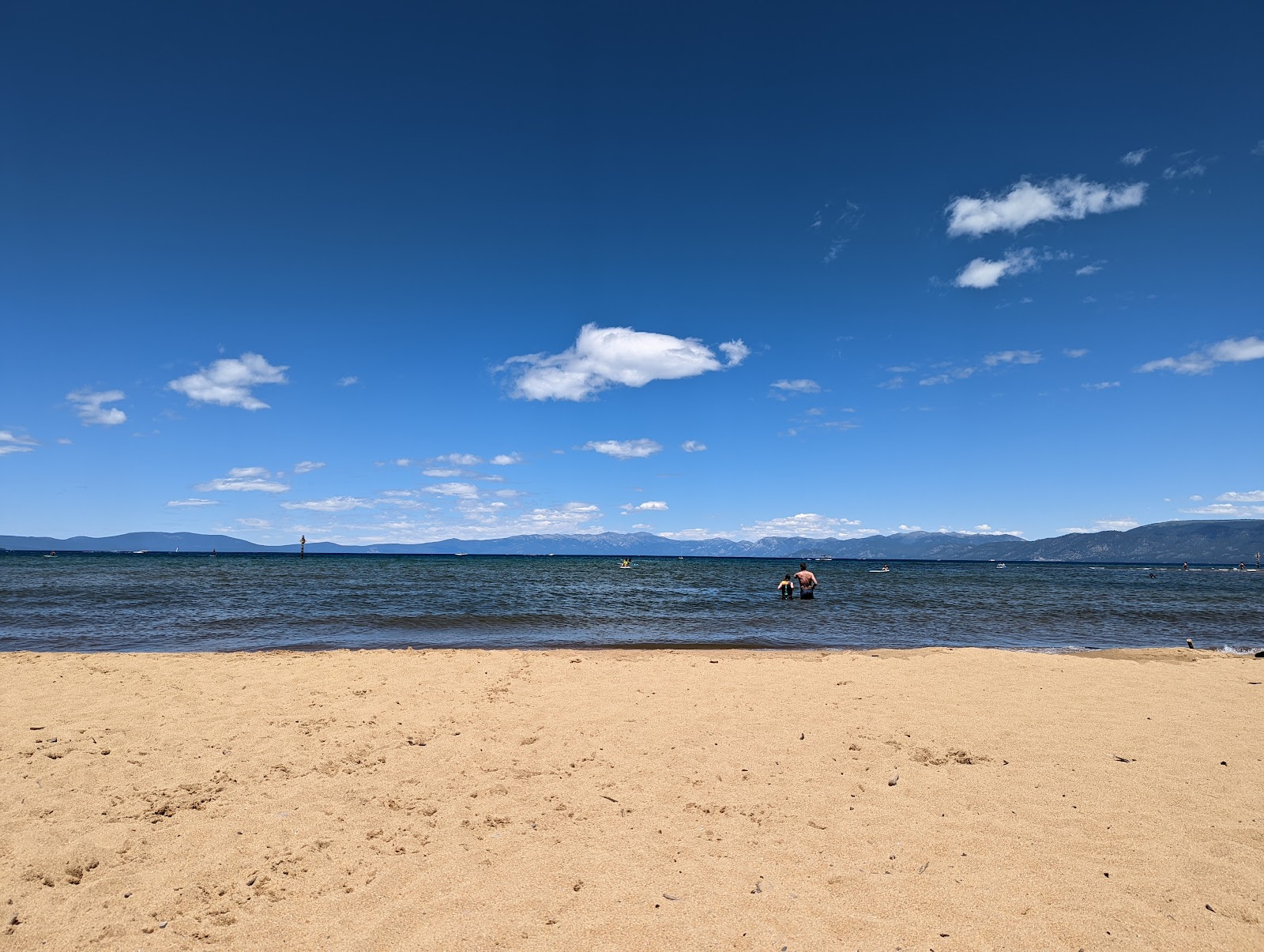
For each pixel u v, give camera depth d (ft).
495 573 210.59
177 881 15.92
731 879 16.07
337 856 17.22
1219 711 31.22
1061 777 22.53
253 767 23.16
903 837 18.28
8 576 157.48
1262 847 17.44
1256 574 401.49
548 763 24.02
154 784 21.54
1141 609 97.66
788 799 20.93
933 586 160.97
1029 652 52.75
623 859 17.13
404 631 64.28
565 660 44.68
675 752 25.21
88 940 13.62
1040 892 15.37
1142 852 17.24
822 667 42.57
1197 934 13.71
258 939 13.73
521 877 16.20
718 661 44.78
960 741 26.53
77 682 35.73
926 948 13.30
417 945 13.51
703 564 429.38
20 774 21.95
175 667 40.57
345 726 28.04
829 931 13.89
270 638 59.47
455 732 27.43
